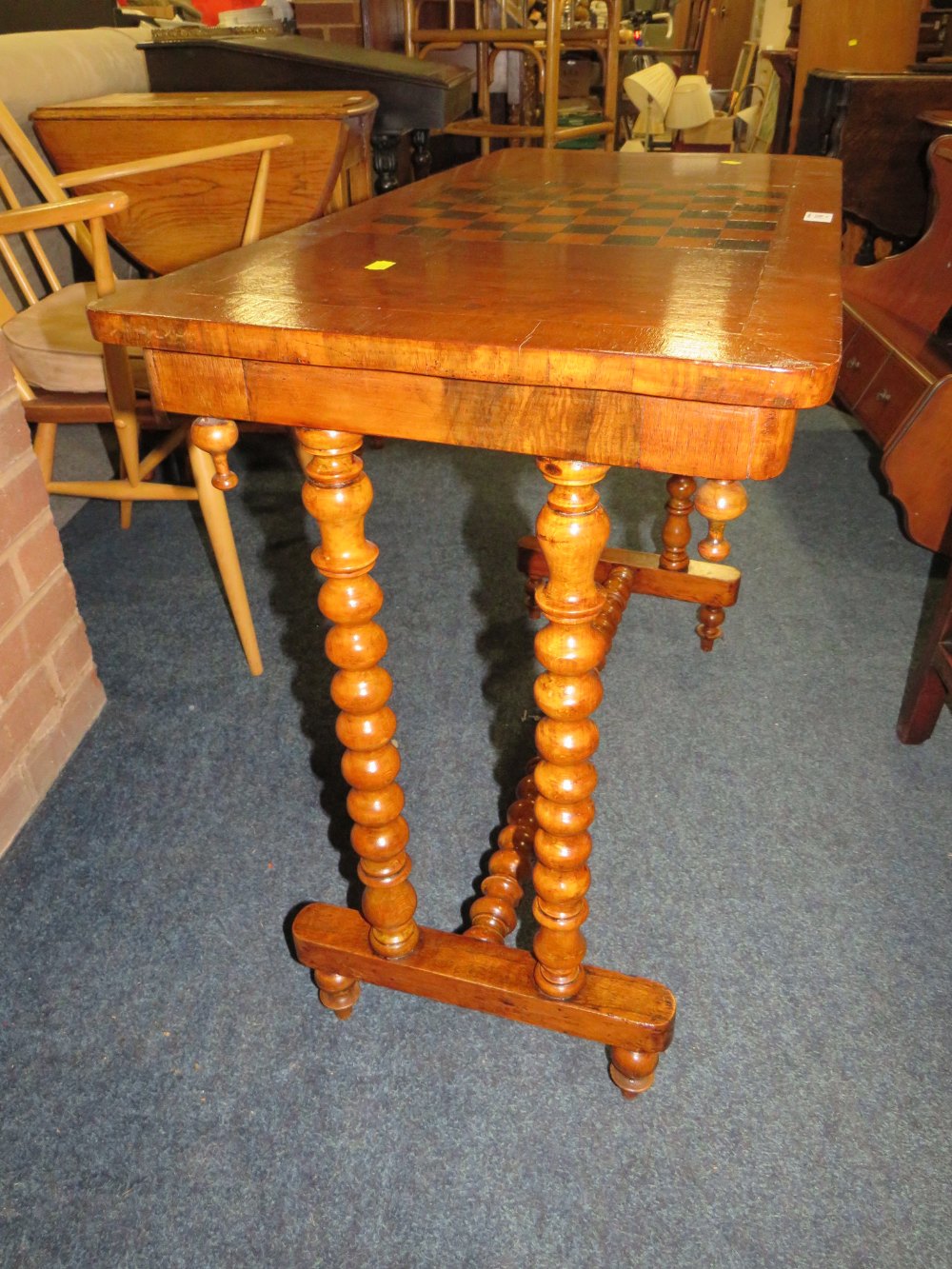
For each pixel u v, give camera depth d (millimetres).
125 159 2271
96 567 2143
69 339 1734
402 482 2523
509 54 4656
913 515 1985
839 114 2660
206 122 2201
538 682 855
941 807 1474
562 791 880
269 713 1677
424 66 2660
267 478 2543
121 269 2682
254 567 2131
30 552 1414
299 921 1154
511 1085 1097
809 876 1351
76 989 1202
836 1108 1065
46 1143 1037
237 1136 1046
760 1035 1142
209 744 1603
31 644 1436
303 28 3643
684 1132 1046
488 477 2545
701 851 1392
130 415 1668
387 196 1304
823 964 1225
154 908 1310
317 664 1803
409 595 2023
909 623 1937
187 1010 1179
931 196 2395
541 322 730
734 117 5938
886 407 2137
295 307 780
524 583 2068
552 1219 971
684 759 1570
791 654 1837
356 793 1017
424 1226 967
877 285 2443
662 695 1723
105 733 1628
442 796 1497
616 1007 1033
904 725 1595
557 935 997
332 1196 993
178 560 2170
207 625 1930
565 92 6133
